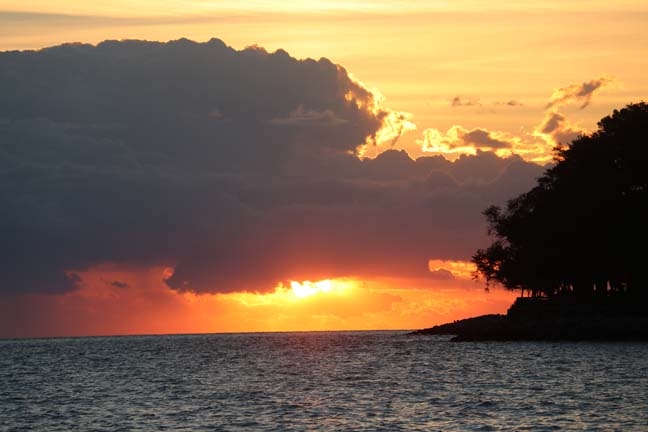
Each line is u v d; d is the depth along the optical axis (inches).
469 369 5300.2
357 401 3909.9
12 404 4153.5
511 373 4901.6
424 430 3115.2
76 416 3646.7
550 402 3673.7
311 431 3147.1
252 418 3457.2
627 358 5502.0
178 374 5792.3
